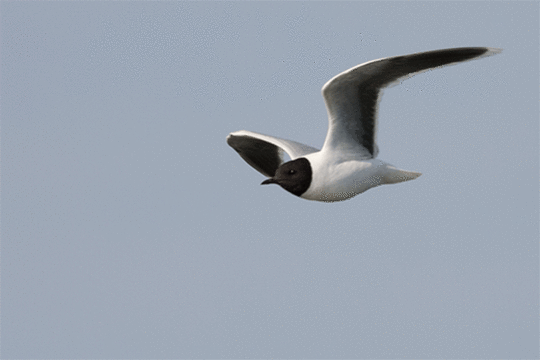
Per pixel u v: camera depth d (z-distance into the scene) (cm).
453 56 977
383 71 1016
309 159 1161
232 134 1380
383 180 1189
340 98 1071
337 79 1023
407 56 970
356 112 1100
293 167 1163
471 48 961
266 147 1429
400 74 1027
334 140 1132
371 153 1155
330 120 1107
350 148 1145
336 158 1142
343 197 1184
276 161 1444
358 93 1068
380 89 1066
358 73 1013
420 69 1009
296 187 1163
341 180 1146
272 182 1173
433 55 973
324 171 1143
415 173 1170
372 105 1093
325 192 1164
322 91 1049
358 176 1148
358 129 1127
